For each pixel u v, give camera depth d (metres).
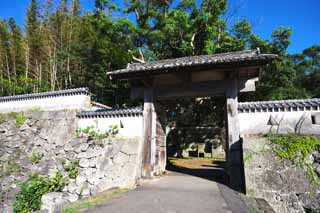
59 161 8.91
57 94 11.00
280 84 15.88
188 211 4.18
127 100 17.02
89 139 8.74
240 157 6.53
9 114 11.45
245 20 15.73
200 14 14.34
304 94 16.12
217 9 14.12
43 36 19.64
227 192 5.74
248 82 7.34
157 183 6.85
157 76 7.98
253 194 5.60
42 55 19.52
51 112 10.20
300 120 6.39
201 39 15.25
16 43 20.45
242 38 15.65
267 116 6.72
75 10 21.86
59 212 4.46
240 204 4.73
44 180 8.17
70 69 18.94
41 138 9.95
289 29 14.47
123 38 14.90
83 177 8.09
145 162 7.59
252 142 6.06
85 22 17.39
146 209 4.30
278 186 5.53
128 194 5.57
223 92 7.20
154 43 15.86
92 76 16.67
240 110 7.02
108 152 8.09
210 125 17.47
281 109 6.64
